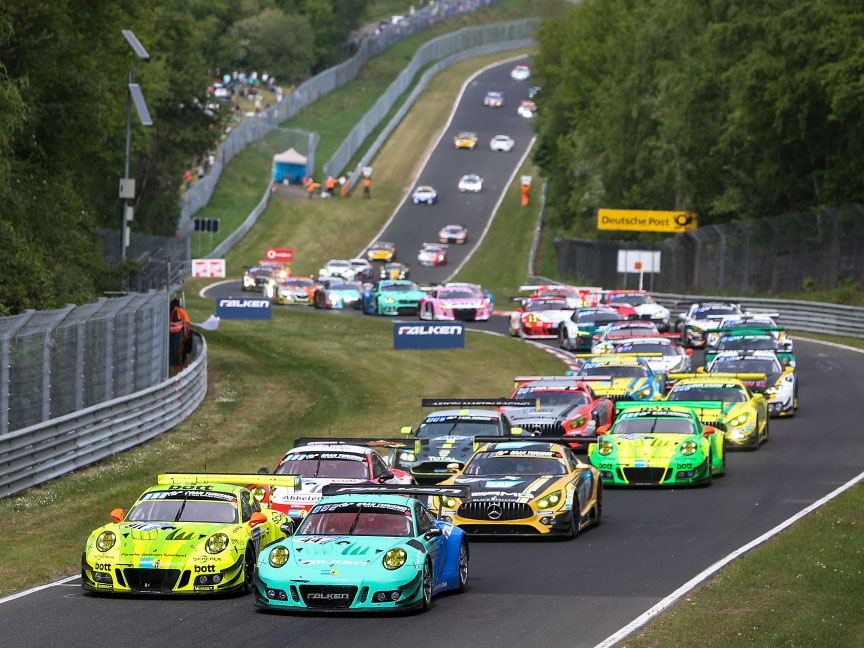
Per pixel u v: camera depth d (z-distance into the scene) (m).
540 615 48.28
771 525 70.12
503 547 66.00
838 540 63.88
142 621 47.06
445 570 52.50
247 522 55.16
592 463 87.06
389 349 189.50
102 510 77.94
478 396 141.75
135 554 51.56
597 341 152.12
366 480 69.38
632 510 77.50
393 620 47.44
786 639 42.78
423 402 93.31
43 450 86.38
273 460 100.06
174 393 117.56
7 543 66.88
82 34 167.50
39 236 136.25
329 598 47.47
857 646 42.09
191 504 55.91
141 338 113.31
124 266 162.88
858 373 153.12
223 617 47.91
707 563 59.38
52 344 90.69
